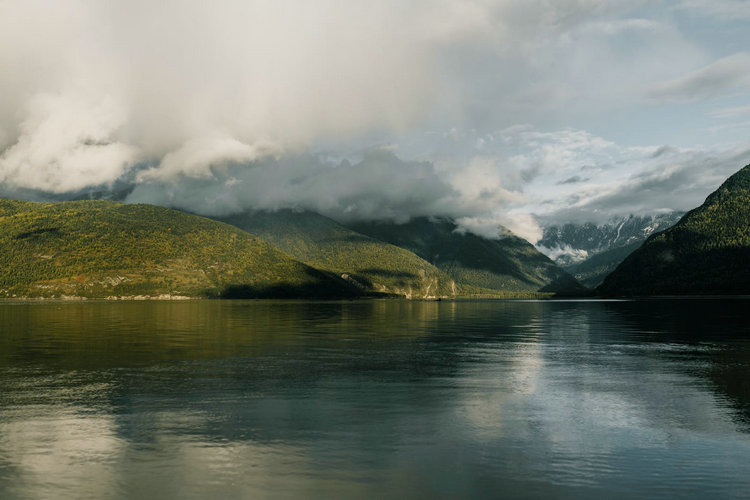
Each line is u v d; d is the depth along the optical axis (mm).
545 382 33406
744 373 36875
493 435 22266
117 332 68375
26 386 31391
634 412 26031
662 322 90562
